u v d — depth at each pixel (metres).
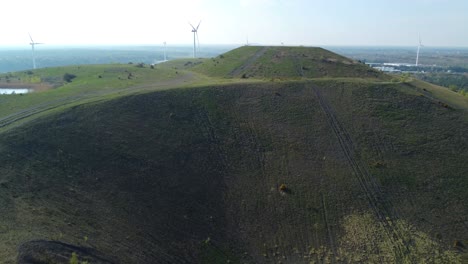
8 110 62.84
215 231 46.94
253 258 44.38
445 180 57.88
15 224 35.09
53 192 43.12
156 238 42.84
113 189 47.50
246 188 54.66
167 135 61.78
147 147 57.47
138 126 61.97
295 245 46.66
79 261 33.06
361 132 69.06
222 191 53.47
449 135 69.31
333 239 47.66
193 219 47.66
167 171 54.00
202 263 42.06
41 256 31.30
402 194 55.19
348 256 45.19
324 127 70.19
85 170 49.00
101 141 55.47
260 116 72.06
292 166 59.62
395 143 66.25
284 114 73.38
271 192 54.31
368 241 47.22
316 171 58.91
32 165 46.50
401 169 60.03
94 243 37.41
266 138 65.62
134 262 37.66
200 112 70.75
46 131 54.31
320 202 53.16
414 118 74.25
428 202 53.84
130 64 138.25
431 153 64.00
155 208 47.16
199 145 61.41
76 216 40.69
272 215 50.66
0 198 38.66
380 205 53.03
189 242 44.12
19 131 52.66
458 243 47.47
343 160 61.66
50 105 65.75
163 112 68.00
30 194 41.28
